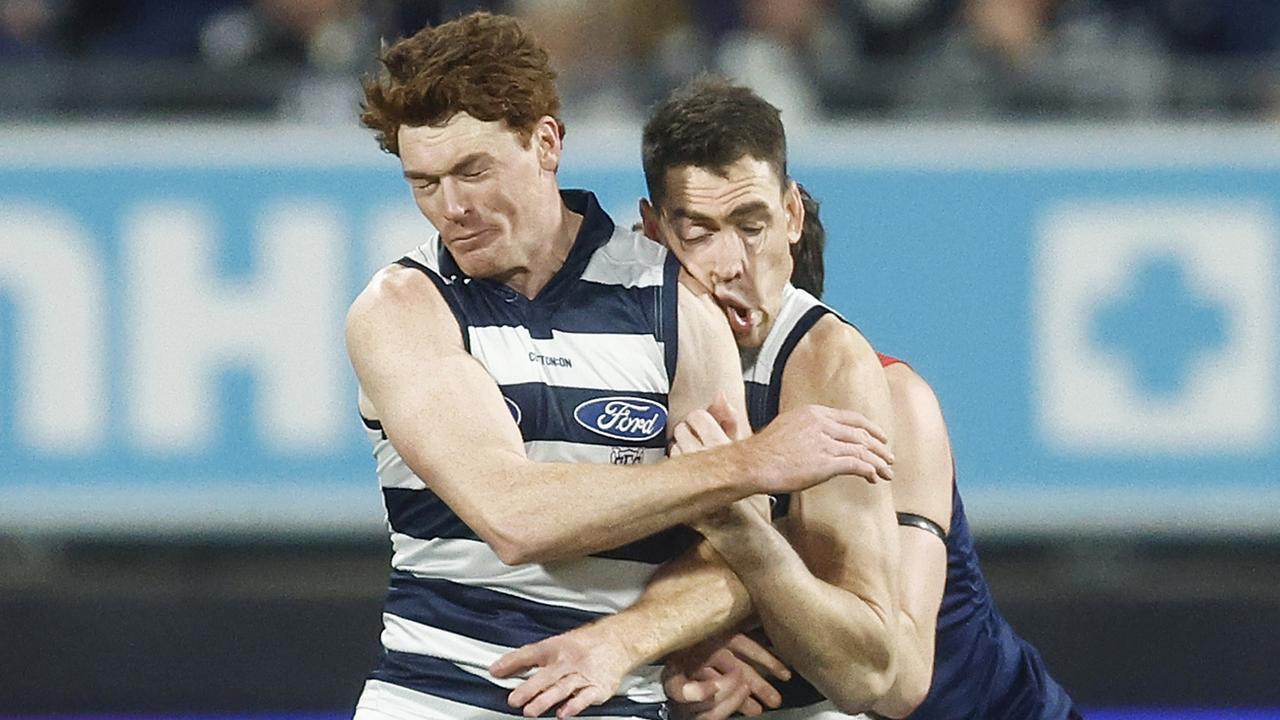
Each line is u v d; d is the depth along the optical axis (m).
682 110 10.30
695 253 10.34
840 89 20.58
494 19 9.68
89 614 20.75
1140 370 20.42
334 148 20.09
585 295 9.98
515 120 9.59
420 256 10.12
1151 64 20.64
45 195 20.02
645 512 9.40
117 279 20.06
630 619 9.78
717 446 9.58
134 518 20.23
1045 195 20.34
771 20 22.09
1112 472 20.45
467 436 9.52
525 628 9.91
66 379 20.09
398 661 10.15
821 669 10.12
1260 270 20.36
